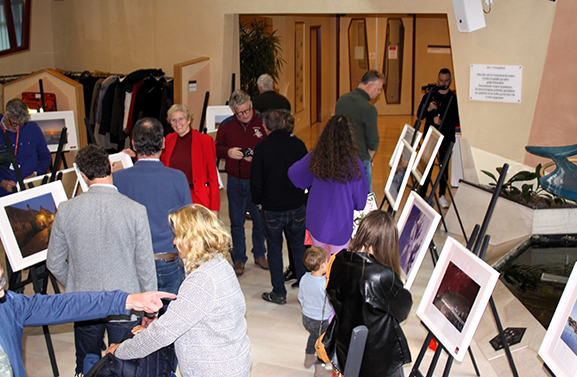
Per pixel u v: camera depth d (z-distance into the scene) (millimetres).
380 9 5484
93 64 7973
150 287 2320
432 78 14211
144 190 2613
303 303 2855
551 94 4922
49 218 2990
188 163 3650
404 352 1952
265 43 8047
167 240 2680
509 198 4633
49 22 8227
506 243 4500
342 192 3059
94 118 7090
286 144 3467
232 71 6910
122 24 7410
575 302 1789
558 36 4766
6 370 1464
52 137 5254
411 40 14016
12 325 1614
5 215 2770
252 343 3238
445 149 5809
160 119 6496
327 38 13508
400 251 2859
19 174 3172
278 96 5160
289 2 6031
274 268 3732
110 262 2238
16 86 6105
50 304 1737
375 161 8398
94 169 2230
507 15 4918
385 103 14508
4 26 7668
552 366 1793
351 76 14297
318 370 2760
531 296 3420
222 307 1726
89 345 2504
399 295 1933
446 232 5211
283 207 3535
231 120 4270
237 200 4277
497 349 2992
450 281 2176
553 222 4398
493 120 5219
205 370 1717
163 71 7188
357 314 1941
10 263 2797
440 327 2125
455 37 5188
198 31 6773
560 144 4980
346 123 2969
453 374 2836
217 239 1779
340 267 2023
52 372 2961
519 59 4969
